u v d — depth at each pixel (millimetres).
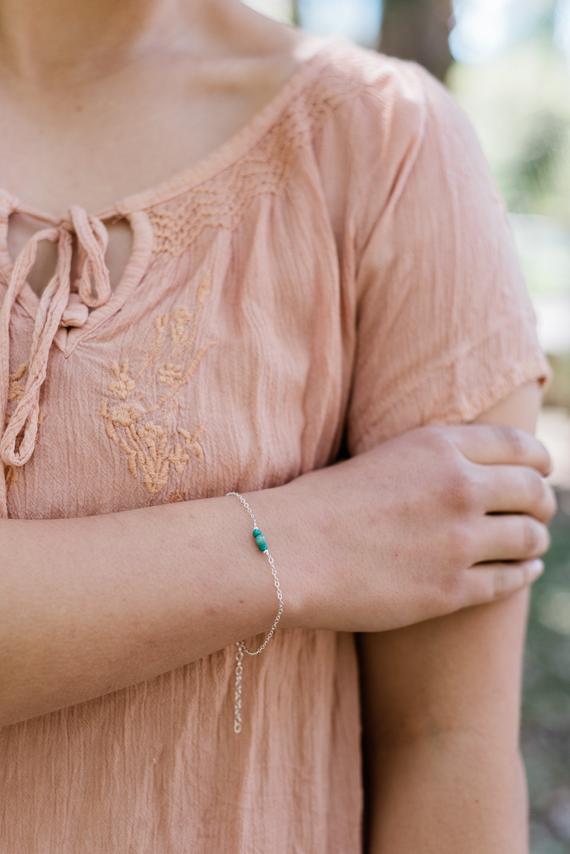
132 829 501
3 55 549
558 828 1554
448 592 509
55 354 497
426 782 526
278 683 523
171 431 497
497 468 527
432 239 526
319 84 544
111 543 470
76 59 549
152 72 551
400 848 525
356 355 543
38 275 520
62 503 491
